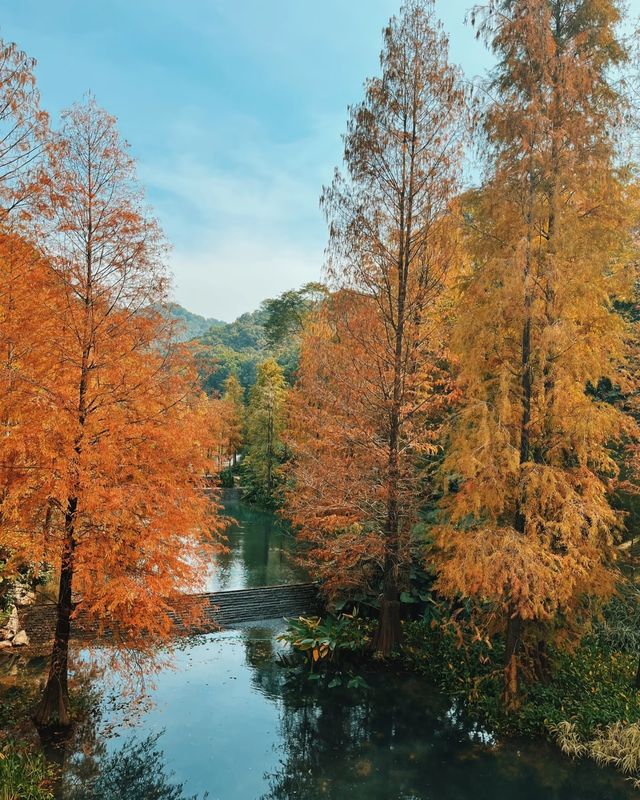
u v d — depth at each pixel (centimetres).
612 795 903
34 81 886
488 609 1260
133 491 946
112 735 1072
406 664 1430
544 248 1090
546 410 1117
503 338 1167
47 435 869
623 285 1050
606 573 1075
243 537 3133
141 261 1032
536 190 1084
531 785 934
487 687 1241
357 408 1541
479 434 1039
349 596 1731
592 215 1098
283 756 1032
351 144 1451
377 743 1081
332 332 1794
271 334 4853
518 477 1092
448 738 1095
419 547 1520
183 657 1497
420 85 1402
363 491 1504
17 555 895
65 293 962
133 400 1012
